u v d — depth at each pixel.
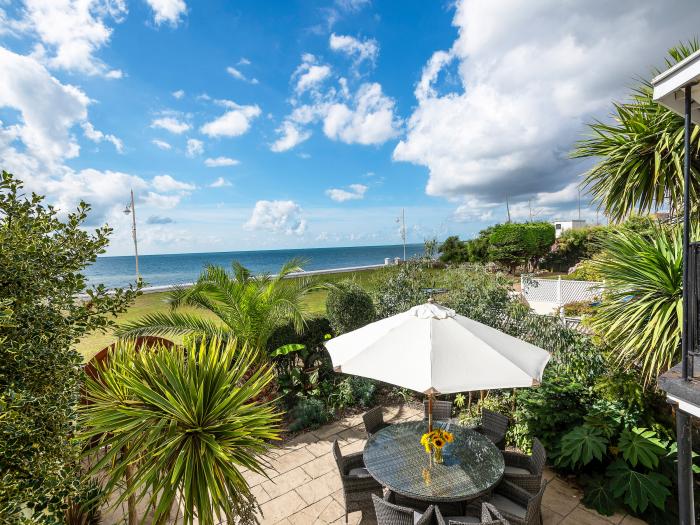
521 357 3.37
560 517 4.00
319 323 7.94
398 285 8.66
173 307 6.37
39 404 2.12
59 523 2.11
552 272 26.20
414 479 3.45
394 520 3.14
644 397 4.50
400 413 6.72
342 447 5.63
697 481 4.09
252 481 4.79
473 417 5.80
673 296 3.90
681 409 2.72
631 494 3.90
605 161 5.29
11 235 2.22
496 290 7.13
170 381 3.07
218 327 6.78
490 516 3.04
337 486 4.69
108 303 2.74
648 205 5.23
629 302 4.25
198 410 3.00
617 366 4.72
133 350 3.85
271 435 3.24
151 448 2.90
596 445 4.25
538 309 13.59
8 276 2.19
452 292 7.96
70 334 2.51
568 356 5.43
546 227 26.89
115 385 3.32
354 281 8.52
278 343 7.21
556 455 4.62
